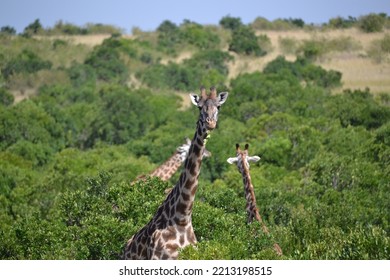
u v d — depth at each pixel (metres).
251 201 35.16
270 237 30.28
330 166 53.59
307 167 57.34
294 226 37.75
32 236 33.94
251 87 103.56
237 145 36.88
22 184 59.12
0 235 34.81
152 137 85.94
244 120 94.56
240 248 27.97
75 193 36.41
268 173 59.03
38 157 77.69
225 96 24.59
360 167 52.62
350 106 92.19
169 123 91.88
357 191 48.62
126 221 31.67
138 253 26.61
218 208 33.78
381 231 32.44
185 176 25.58
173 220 25.83
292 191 47.44
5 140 85.06
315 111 93.31
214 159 67.56
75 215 35.69
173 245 25.72
